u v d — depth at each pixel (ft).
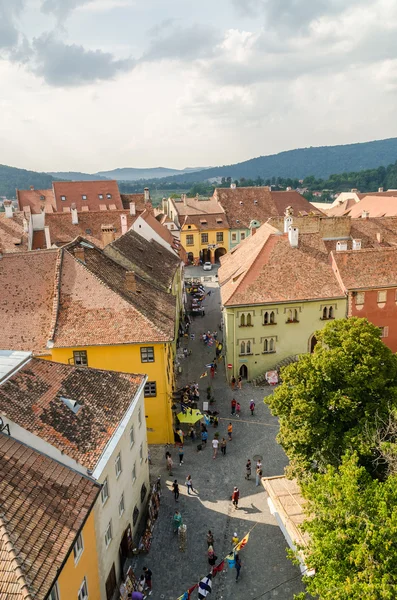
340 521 64.49
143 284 158.30
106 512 80.33
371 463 85.30
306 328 172.96
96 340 121.90
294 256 179.73
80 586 68.49
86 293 131.13
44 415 77.30
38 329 126.11
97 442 79.51
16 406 75.00
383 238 223.92
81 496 69.72
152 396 128.88
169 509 107.86
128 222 264.72
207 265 360.89
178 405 139.54
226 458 126.00
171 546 97.14
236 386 167.32
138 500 102.73
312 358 97.55
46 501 65.00
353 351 94.68
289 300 167.94
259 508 107.55
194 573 90.53
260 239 207.92
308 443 89.45
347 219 223.71
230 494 112.47
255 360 172.55
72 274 134.51
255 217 389.60
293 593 86.02
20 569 53.16
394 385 94.43
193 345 206.18
